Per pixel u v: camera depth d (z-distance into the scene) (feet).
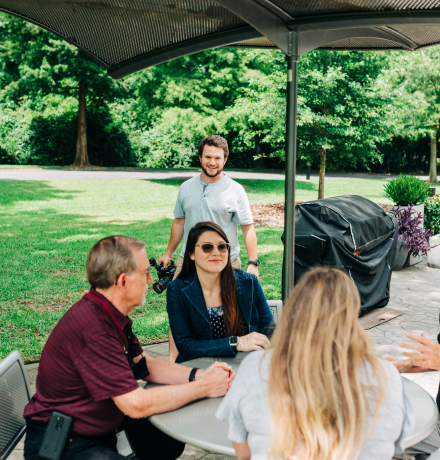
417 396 7.13
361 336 4.70
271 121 48.42
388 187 29.17
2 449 7.19
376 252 20.11
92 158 102.22
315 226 18.49
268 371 4.84
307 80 44.06
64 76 81.30
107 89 84.43
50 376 6.59
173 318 9.14
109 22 11.85
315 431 4.40
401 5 9.32
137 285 6.89
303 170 105.81
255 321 9.68
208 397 7.06
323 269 5.04
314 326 4.60
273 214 46.19
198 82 71.82
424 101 72.69
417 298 22.68
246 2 9.70
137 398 6.41
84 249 30.94
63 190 58.23
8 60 89.40
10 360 7.91
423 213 30.78
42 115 97.71
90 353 6.41
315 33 11.09
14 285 23.34
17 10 11.75
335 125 43.78
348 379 4.50
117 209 47.29
